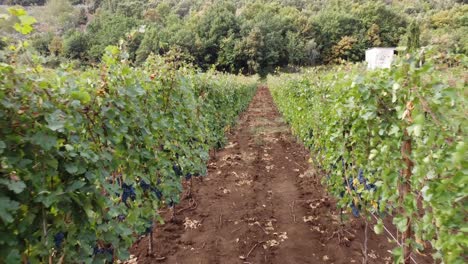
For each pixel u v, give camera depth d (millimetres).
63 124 1937
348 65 5059
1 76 1797
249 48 44062
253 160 7883
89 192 2184
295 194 5883
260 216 4941
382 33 46469
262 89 39406
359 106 3428
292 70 41812
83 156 2160
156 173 3811
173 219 4680
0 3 52969
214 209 5180
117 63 3107
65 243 2121
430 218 2186
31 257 1948
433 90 2174
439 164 2051
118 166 2957
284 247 4141
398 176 2709
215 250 4047
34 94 1938
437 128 2152
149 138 3383
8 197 1645
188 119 5301
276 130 11852
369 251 4066
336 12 52281
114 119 2857
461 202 1847
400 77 2340
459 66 2303
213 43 43750
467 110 1913
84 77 2957
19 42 2053
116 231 2539
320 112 5762
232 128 11672
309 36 48875
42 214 1951
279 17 55188
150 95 3818
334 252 4020
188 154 4898
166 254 3938
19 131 1868
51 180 2023
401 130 2807
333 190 4754
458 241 1850
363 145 3596
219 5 57938
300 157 8273
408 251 2684
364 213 3656
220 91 8516
